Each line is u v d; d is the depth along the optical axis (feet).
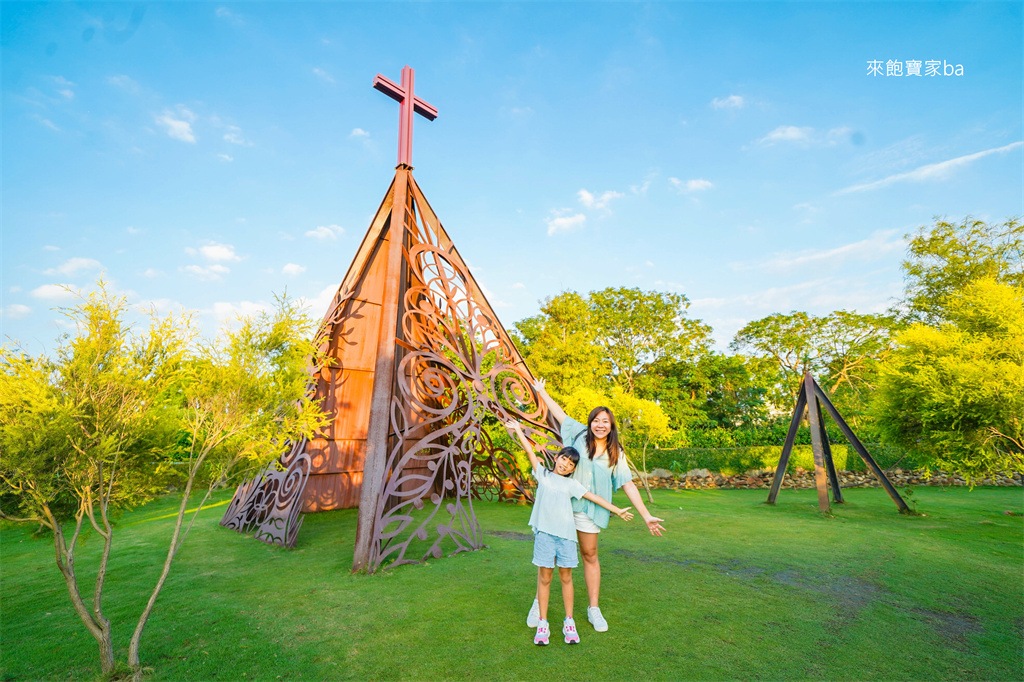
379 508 18.38
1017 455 24.63
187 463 12.09
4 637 12.08
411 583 16.24
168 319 11.62
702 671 10.21
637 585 15.94
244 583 16.29
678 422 78.48
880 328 80.48
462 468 21.77
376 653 11.14
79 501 11.19
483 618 13.19
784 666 10.43
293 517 21.89
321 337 27.96
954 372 26.03
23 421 9.16
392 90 25.14
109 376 10.28
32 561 19.29
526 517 29.86
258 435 12.57
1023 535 23.58
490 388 24.20
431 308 24.68
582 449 13.61
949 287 73.51
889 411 30.01
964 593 15.20
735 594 15.06
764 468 56.90
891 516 29.76
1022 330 25.71
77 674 10.23
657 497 41.70
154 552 20.57
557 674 10.11
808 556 19.62
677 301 91.50
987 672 10.21
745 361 90.22
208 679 9.98
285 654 11.11
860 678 9.95
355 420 32.50
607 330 89.76
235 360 12.32
